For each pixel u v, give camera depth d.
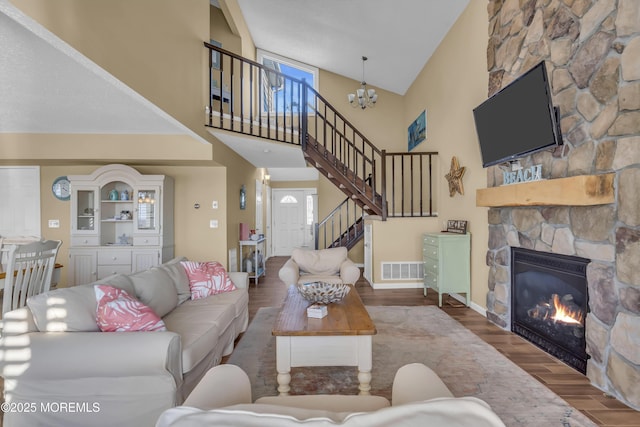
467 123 4.12
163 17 2.83
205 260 4.78
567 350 2.44
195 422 0.65
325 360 2.02
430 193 5.13
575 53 2.32
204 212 4.80
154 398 1.59
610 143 2.02
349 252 7.52
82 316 1.75
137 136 4.12
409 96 6.97
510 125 2.82
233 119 4.18
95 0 1.94
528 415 1.83
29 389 1.60
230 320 2.63
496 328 3.23
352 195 5.60
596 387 2.12
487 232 3.59
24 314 1.68
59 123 3.68
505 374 2.30
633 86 1.88
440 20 4.55
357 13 4.88
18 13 1.45
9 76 2.40
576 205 2.17
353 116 7.34
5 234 4.67
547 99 2.38
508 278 3.16
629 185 1.89
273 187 9.33
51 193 4.68
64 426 1.60
